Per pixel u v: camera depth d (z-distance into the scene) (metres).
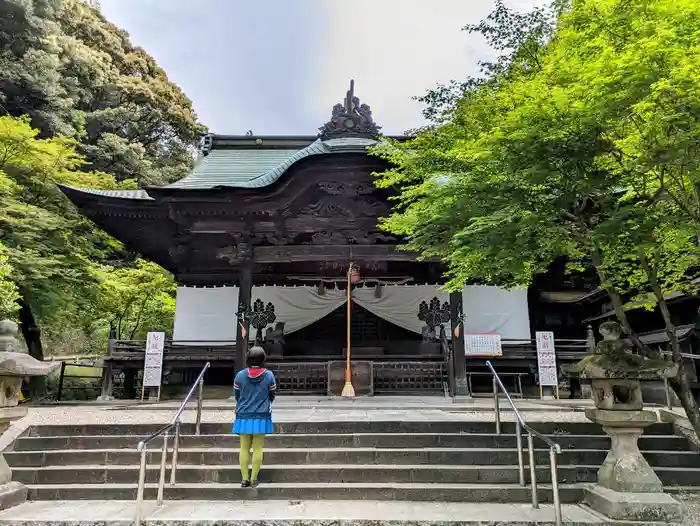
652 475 6.04
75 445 7.95
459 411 10.81
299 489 6.69
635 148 5.86
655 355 6.69
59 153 17.17
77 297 18.20
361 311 19.12
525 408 11.23
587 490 6.49
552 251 7.31
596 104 5.41
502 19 7.61
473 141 6.63
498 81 7.44
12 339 6.71
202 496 6.68
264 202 14.57
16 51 25.22
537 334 15.01
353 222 14.96
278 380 14.09
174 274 20.22
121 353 15.80
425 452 7.49
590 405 12.34
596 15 6.01
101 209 15.72
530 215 6.15
